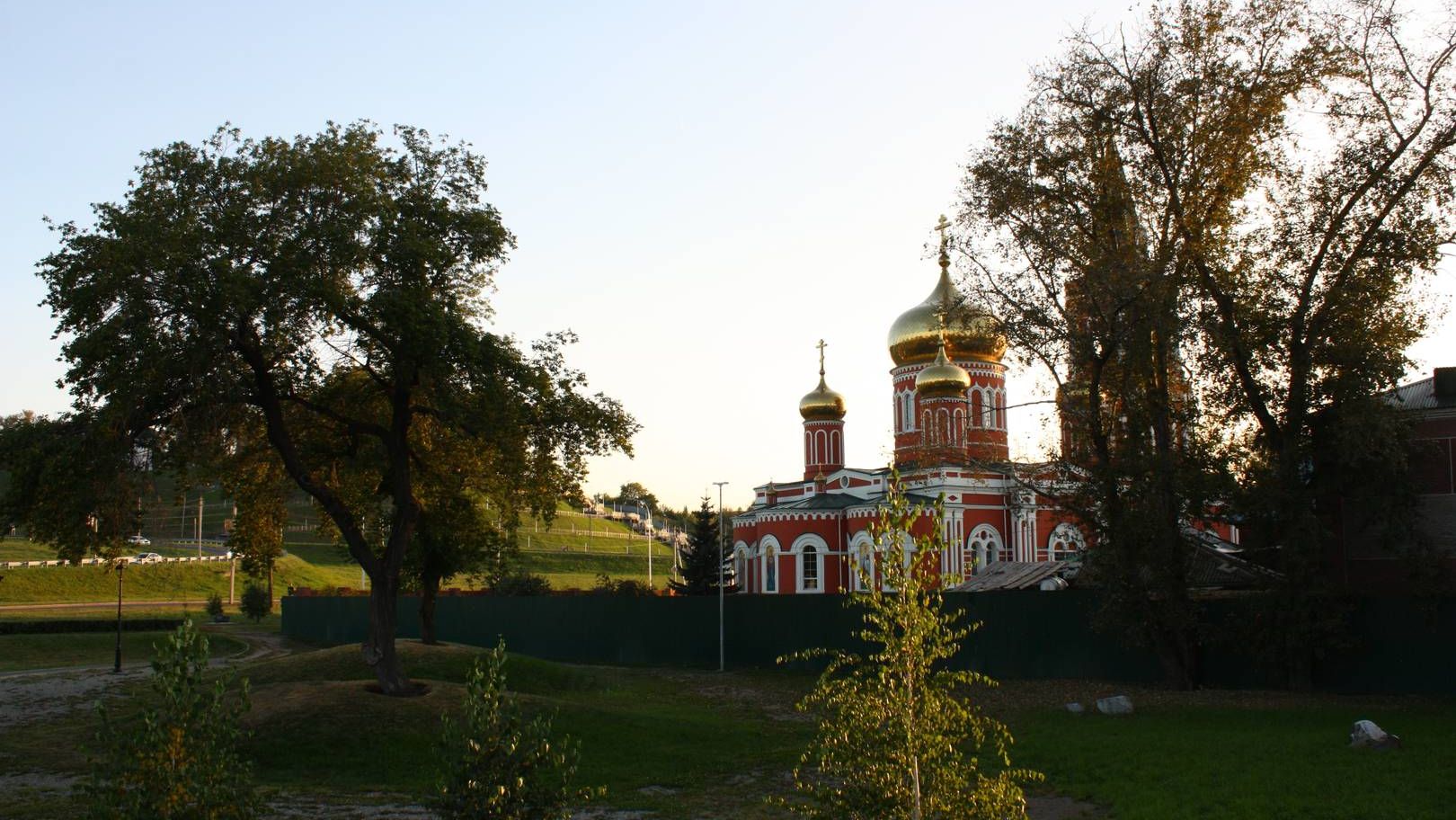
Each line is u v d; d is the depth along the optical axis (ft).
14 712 96.99
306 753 64.18
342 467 87.25
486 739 34.22
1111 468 86.69
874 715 30.99
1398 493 81.00
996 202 87.92
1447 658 81.71
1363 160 80.28
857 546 185.68
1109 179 86.53
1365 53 79.92
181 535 387.75
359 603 183.93
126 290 64.95
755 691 108.58
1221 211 85.05
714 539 223.51
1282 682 87.92
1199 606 88.48
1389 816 44.16
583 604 150.30
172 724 31.45
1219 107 83.41
